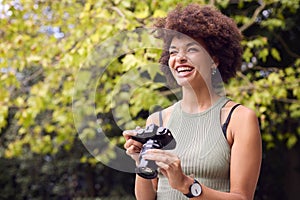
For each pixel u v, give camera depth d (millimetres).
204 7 2395
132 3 5504
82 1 5680
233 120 2260
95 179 10141
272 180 9617
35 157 9711
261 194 9734
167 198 2312
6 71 5805
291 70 5734
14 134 8906
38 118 7809
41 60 5582
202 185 2072
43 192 10203
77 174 9984
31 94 6117
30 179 9914
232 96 5453
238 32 2443
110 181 10102
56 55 5754
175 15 2346
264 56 5652
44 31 5734
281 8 5977
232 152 2232
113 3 5496
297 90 5621
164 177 2338
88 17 5188
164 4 5059
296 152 9336
